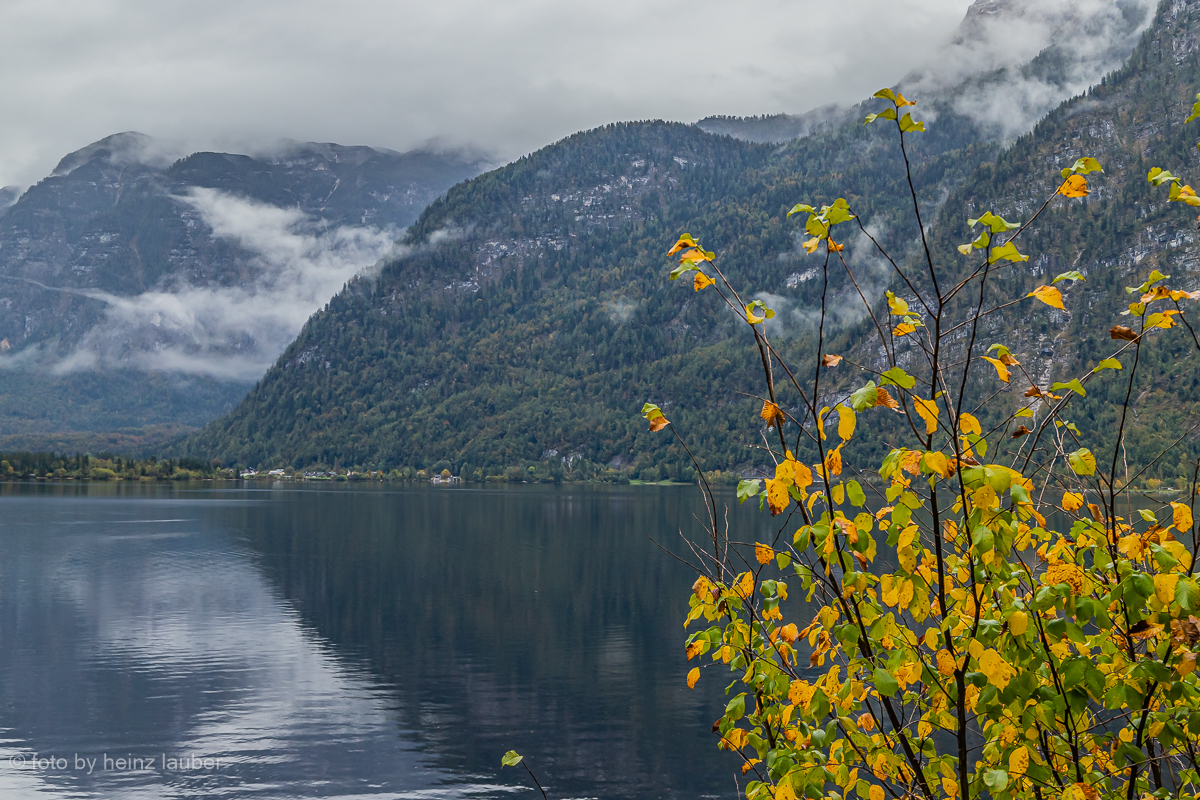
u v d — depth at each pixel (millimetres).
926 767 4074
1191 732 3498
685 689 32938
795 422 3650
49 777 23469
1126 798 3783
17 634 41750
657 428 4598
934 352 3512
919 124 3426
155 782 23188
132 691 31719
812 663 4070
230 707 29969
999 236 3430
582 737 27312
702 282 3861
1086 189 3178
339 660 37156
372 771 24250
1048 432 3926
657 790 23125
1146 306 3680
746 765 4316
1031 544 3893
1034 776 3490
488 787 23219
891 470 3328
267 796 22453
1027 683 3393
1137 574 3281
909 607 3562
